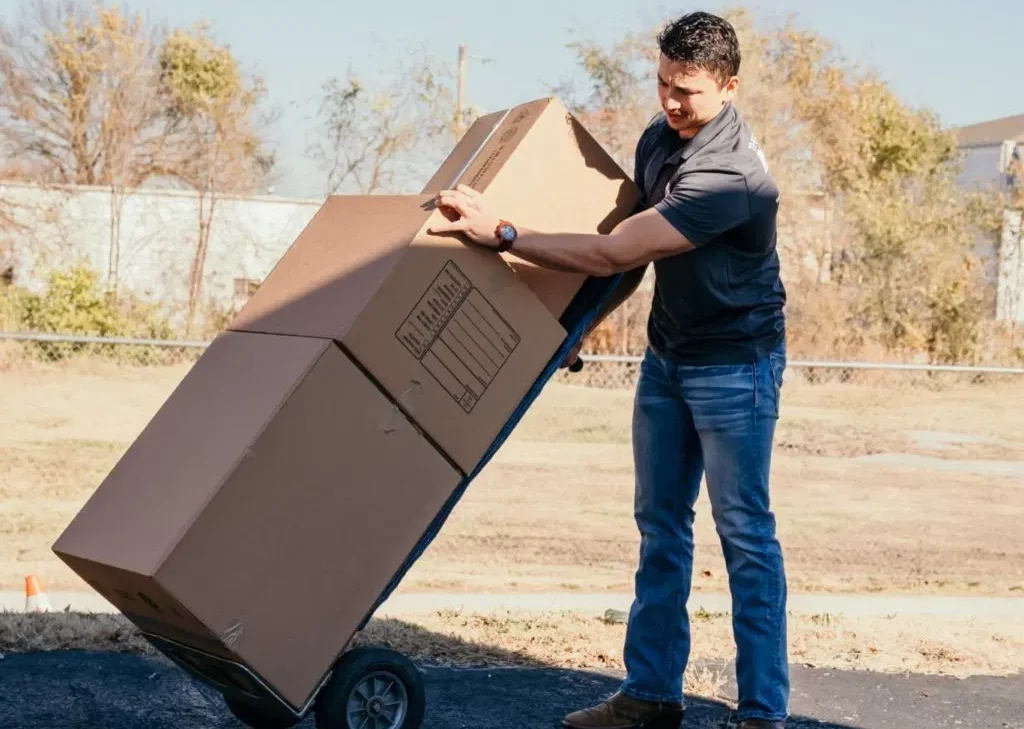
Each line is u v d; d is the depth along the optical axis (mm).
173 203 21453
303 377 3008
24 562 6051
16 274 20484
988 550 7906
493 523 7945
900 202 21078
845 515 9008
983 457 12227
